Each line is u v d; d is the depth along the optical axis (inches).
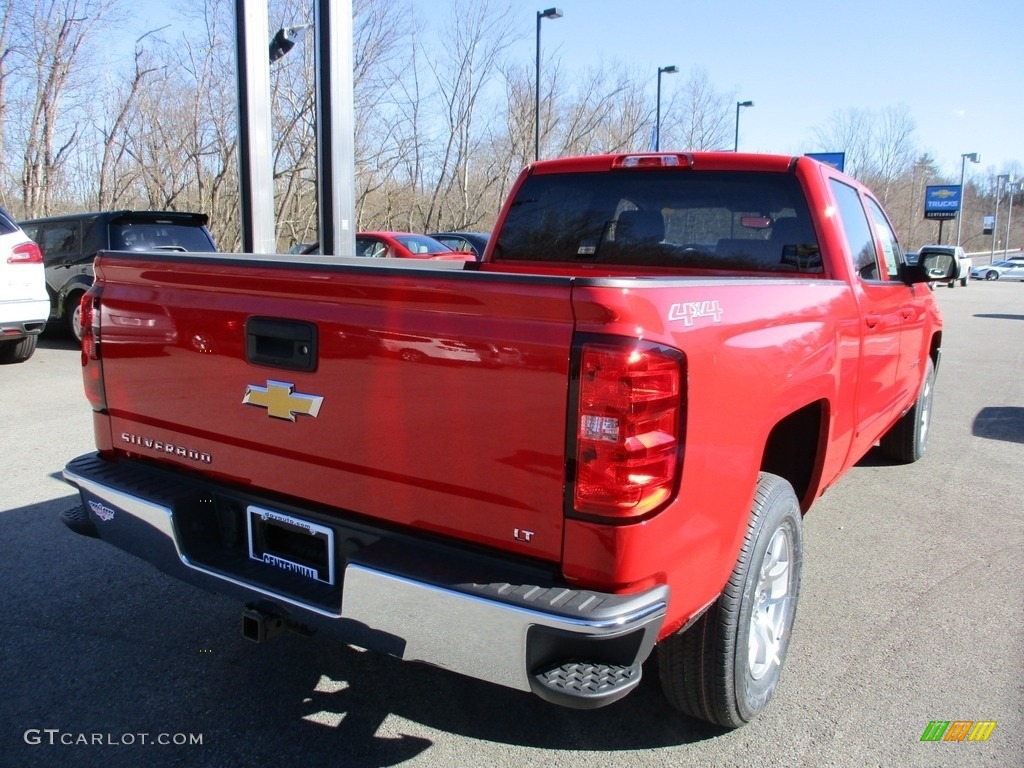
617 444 77.9
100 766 101.7
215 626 138.0
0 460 222.4
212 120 958.4
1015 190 3666.3
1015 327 702.5
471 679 124.0
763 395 98.7
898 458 240.1
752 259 148.6
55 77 888.9
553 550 82.5
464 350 84.2
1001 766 103.4
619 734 110.4
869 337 146.3
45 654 128.0
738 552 99.7
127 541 112.4
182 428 110.3
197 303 104.6
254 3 308.0
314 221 1024.9
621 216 162.4
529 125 1371.8
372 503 93.6
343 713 114.5
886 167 2405.3
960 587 156.5
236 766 102.7
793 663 128.2
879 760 104.7
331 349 93.3
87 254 408.8
